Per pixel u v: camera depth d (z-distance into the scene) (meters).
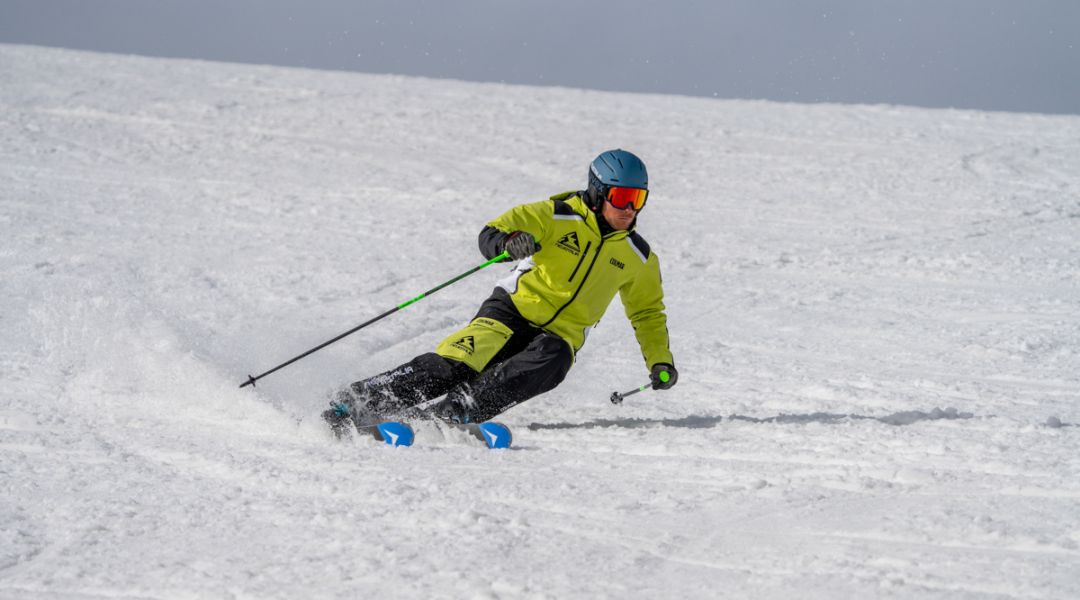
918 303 18.27
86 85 38.28
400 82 44.72
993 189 28.84
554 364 11.04
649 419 11.63
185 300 16.78
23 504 8.09
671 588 6.59
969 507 7.85
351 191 26.66
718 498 8.30
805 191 28.31
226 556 7.09
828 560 6.98
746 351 15.09
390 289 18.44
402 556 7.06
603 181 10.93
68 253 19.47
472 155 31.22
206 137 31.75
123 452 9.63
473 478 8.83
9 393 11.72
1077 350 15.02
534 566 6.90
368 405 10.58
